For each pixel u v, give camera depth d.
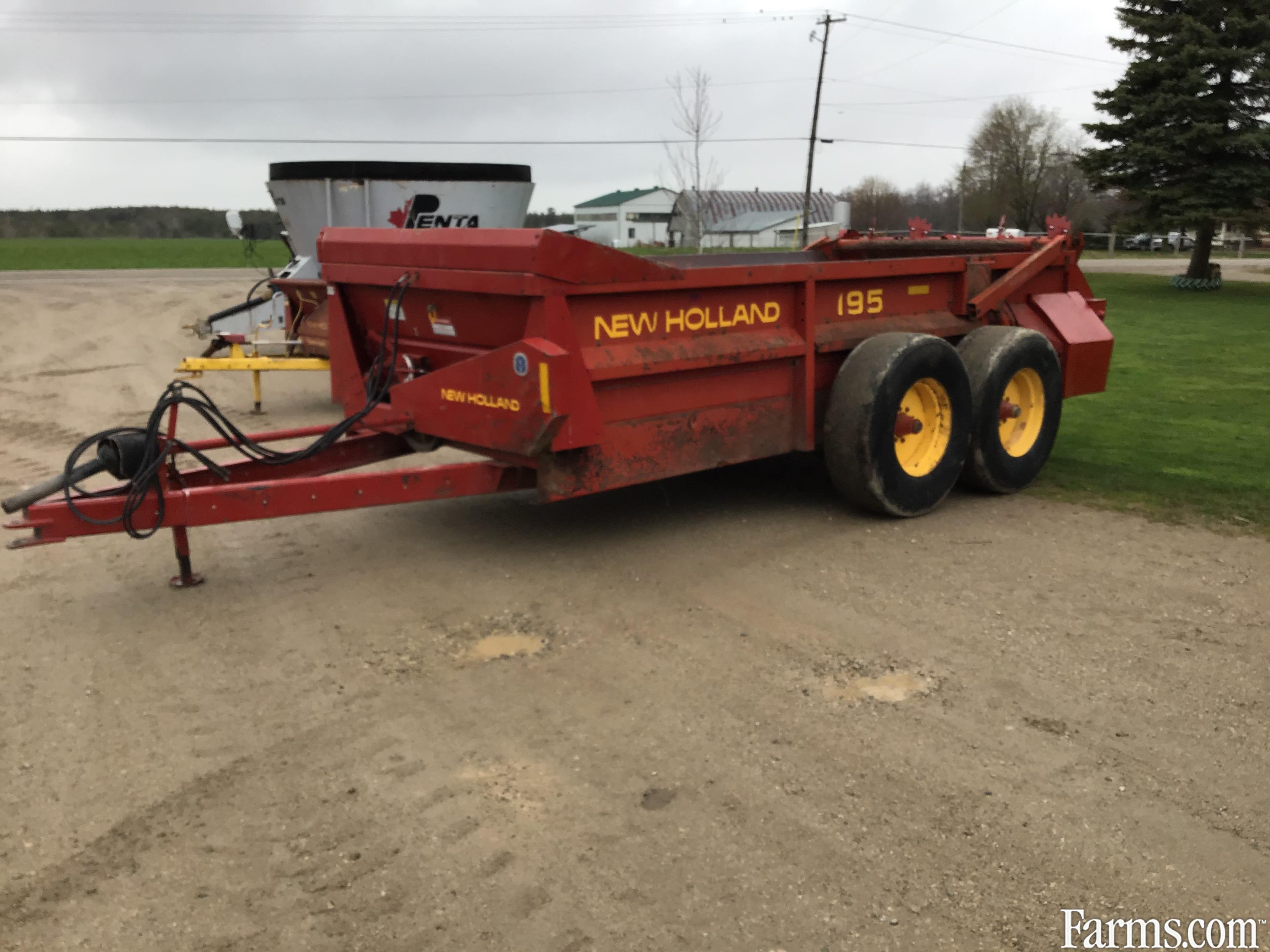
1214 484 7.16
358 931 2.81
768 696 4.11
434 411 5.67
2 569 5.75
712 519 6.50
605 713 4.00
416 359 6.10
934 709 3.97
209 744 3.82
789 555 5.79
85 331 17.41
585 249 4.99
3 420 10.27
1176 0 28.23
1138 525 6.27
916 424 6.29
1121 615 4.86
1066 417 9.80
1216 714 3.90
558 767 3.61
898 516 6.36
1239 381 12.15
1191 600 5.03
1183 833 3.17
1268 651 4.44
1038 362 7.00
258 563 5.81
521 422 5.13
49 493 4.68
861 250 9.10
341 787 3.51
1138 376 12.63
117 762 3.70
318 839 3.22
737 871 3.03
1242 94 27.48
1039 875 2.99
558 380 4.95
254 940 2.79
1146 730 3.79
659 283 5.34
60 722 3.99
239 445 5.40
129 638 4.79
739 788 3.46
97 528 4.80
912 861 3.06
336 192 11.13
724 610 5.00
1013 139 65.94
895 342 6.09
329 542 6.17
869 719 3.90
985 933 2.77
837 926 2.80
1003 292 7.31
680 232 60.25
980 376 6.68
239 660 4.54
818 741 3.75
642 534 6.22
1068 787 3.42
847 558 5.72
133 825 3.32
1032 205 67.12
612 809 3.35
